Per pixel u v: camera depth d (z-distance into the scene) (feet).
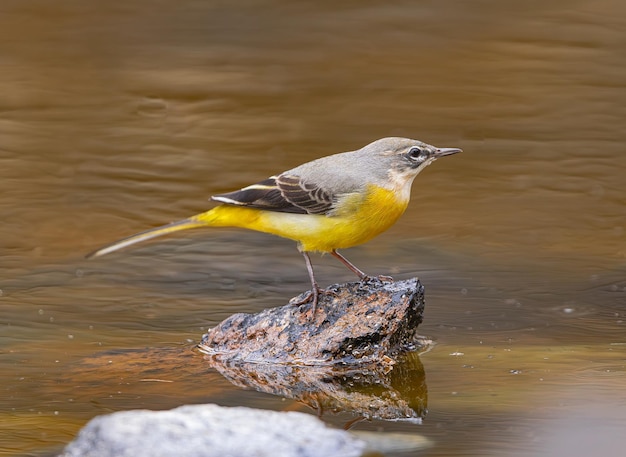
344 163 38.47
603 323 41.78
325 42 95.25
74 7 103.65
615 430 29.53
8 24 98.17
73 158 68.74
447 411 31.58
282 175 38.50
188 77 85.87
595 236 55.93
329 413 31.78
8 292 46.80
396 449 28.09
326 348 36.88
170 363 37.35
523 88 83.05
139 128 74.43
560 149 70.64
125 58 90.38
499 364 36.47
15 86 82.53
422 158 38.68
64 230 56.75
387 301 37.83
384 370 36.17
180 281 48.85
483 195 63.21
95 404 32.81
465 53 91.71
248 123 75.61
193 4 105.29
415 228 57.62
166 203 61.21
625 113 77.15
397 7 104.68
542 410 31.37
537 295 46.01
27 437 29.66
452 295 46.14
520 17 101.09
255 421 27.30
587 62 88.43
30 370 36.47
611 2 104.99
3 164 67.36
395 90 82.99
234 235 56.49
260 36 97.04
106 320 42.93
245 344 38.17
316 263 51.62
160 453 25.22
